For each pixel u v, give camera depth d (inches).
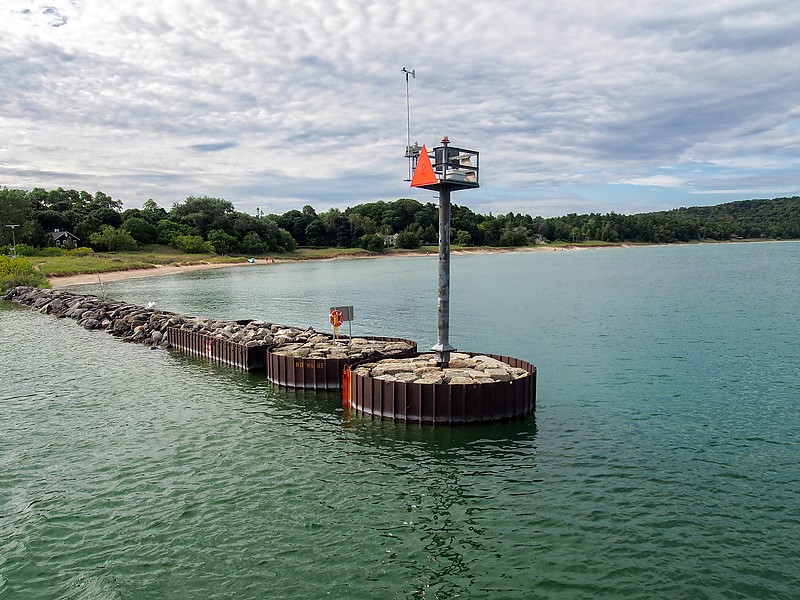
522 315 2236.7
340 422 944.9
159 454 833.5
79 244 5757.9
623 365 1365.7
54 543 602.9
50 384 1222.9
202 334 1485.0
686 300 2635.3
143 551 587.5
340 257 7170.3
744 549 582.2
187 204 7042.3
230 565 563.2
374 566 561.0
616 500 684.7
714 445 850.1
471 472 762.8
